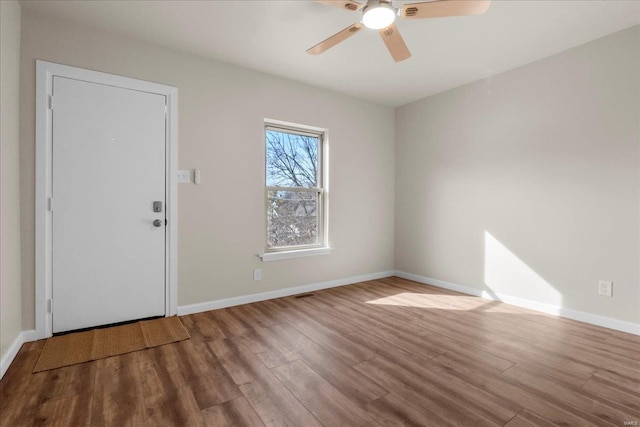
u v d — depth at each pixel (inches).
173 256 111.9
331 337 95.7
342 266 158.7
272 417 59.6
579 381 71.7
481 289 138.1
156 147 108.8
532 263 121.3
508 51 112.4
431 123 158.7
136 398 65.1
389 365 79.0
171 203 111.2
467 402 64.2
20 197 88.6
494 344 91.0
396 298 136.2
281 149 142.9
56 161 93.7
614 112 100.7
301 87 142.1
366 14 72.9
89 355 82.8
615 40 100.2
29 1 85.5
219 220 121.6
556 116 114.0
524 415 60.2
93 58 98.3
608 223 102.4
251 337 95.5
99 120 99.6
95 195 99.3
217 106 120.6
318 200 154.9
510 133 127.6
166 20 94.6
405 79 138.2
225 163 122.6
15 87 84.4
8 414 59.7
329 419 59.1
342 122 156.8
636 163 96.7
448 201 151.3
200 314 115.2
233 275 125.6
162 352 85.4
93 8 88.6
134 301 106.0
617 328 100.5
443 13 72.2
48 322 93.0
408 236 171.2
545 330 101.0
